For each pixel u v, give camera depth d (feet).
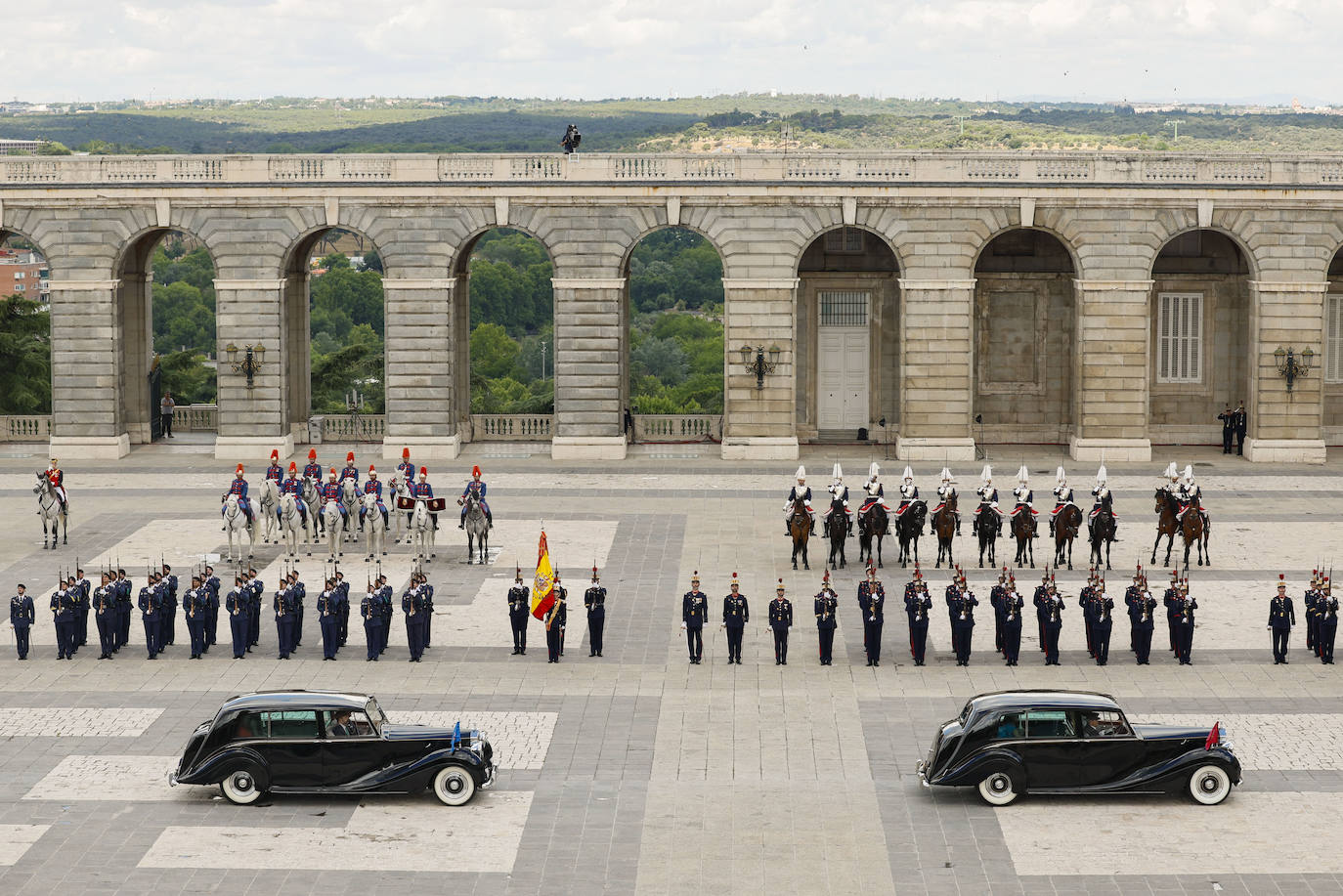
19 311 497.87
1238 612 209.56
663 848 138.72
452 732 150.41
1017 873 133.69
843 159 304.30
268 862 135.95
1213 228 305.94
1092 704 148.05
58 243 309.63
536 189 305.32
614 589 220.84
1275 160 303.07
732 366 310.65
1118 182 303.07
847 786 152.25
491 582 224.12
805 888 131.34
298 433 331.36
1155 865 134.82
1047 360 329.31
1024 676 184.44
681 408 625.00
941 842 139.64
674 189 305.12
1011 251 326.65
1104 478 229.04
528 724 168.96
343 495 247.50
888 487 287.28
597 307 310.04
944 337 307.99
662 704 175.32
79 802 148.05
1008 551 240.73
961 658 188.44
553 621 188.96
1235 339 328.70
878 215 305.53
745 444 312.50
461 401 331.77
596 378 311.68
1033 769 146.82
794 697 177.78
